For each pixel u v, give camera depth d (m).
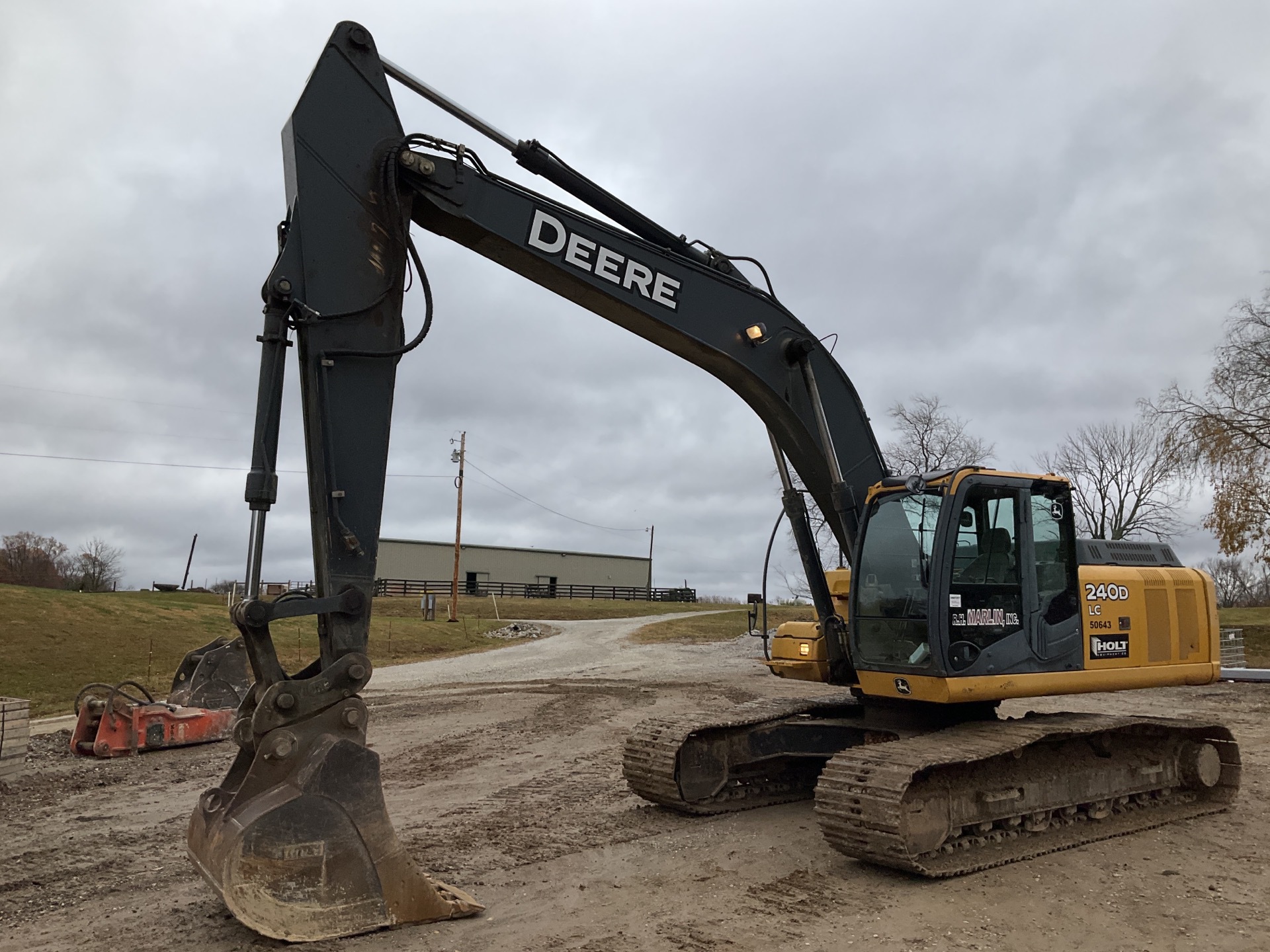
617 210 7.03
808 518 8.55
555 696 18.62
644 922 5.36
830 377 8.04
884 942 5.08
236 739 5.02
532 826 7.73
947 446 36.56
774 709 9.07
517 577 75.81
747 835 7.43
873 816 6.11
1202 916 5.57
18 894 5.94
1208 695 18.12
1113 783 7.97
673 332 7.26
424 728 14.09
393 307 5.66
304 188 5.48
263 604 4.97
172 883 6.16
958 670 7.08
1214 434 25.81
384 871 4.98
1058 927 5.36
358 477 5.43
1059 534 7.91
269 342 5.25
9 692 19.25
